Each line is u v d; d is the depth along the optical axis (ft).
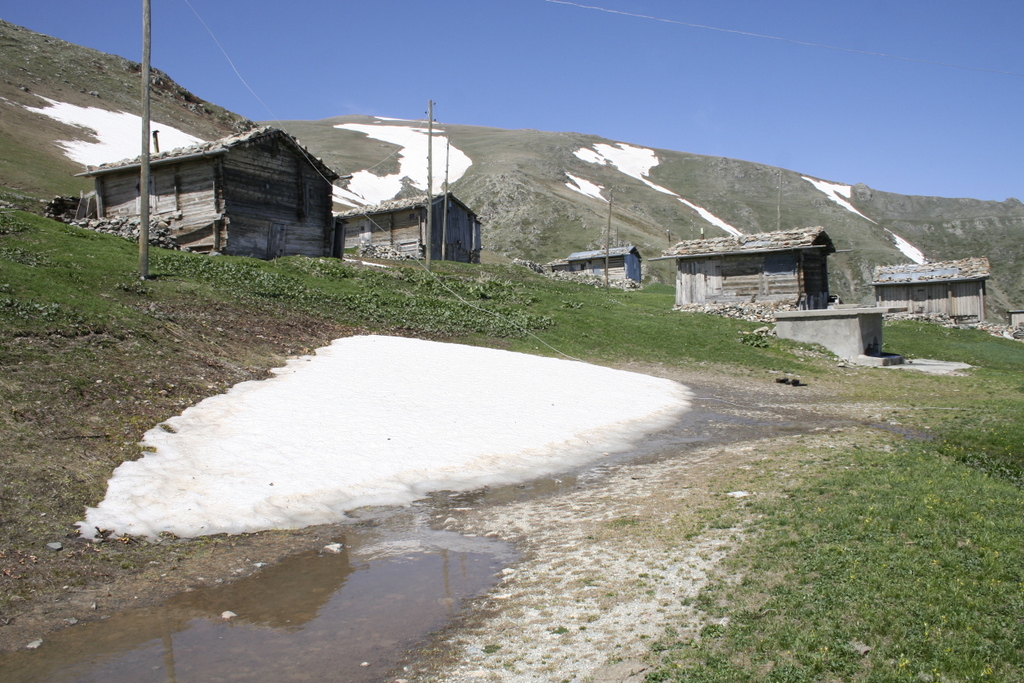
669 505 37.63
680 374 95.86
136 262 89.86
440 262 178.09
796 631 21.90
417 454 48.57
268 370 66.23
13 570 27.66
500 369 80.07
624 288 246.47
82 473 37.35
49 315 57.36
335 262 130.62
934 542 27.40
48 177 209.36
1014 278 528.63
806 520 31.83
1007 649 19.80
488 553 32.24
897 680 18.74
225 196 116.37
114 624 24.90
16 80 331.16
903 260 491.31
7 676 20.92
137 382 52.70
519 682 20.38
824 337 116.16
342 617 25.38
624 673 20.43
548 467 48.93
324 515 37.50
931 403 74.38
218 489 38.70
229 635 23.99
